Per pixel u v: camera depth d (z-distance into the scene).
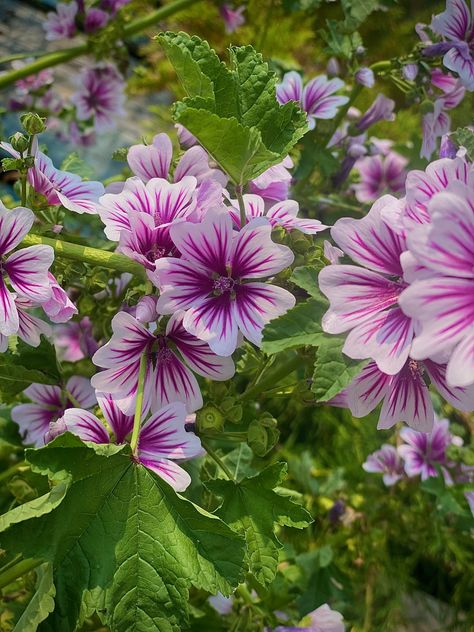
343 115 0.35
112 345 0.19
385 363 0.16
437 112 0.31
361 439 0.52
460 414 0.48
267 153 0.19
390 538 0.50
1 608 0.28
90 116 0.47
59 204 0.23
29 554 0.19
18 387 0.26
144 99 0.73
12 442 0.31
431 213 0.15
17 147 0.21
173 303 0.19
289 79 0.31
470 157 0.20
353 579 0.47
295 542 0.44
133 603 0.19
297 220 0.22
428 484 0.40
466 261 0.15
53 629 0.19
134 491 0.19
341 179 0.38
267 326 0.17
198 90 0.21
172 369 0.20
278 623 0.30
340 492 0.47
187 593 0.19
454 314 0.14
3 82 0.43
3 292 0.19
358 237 0.17
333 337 0.17
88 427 0.20
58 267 0.23
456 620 0.51
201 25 0.63
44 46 0.71
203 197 0.20
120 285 0.28
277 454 0.50
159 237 0.20
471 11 0.28
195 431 0.22
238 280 0.19
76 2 0.43
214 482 0.21
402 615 0.51
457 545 0.50
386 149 0.45
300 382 0.22
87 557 0.19
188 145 0.27
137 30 0.44
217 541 0.19
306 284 0.18
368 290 0.17
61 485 0.19
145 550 0.19
